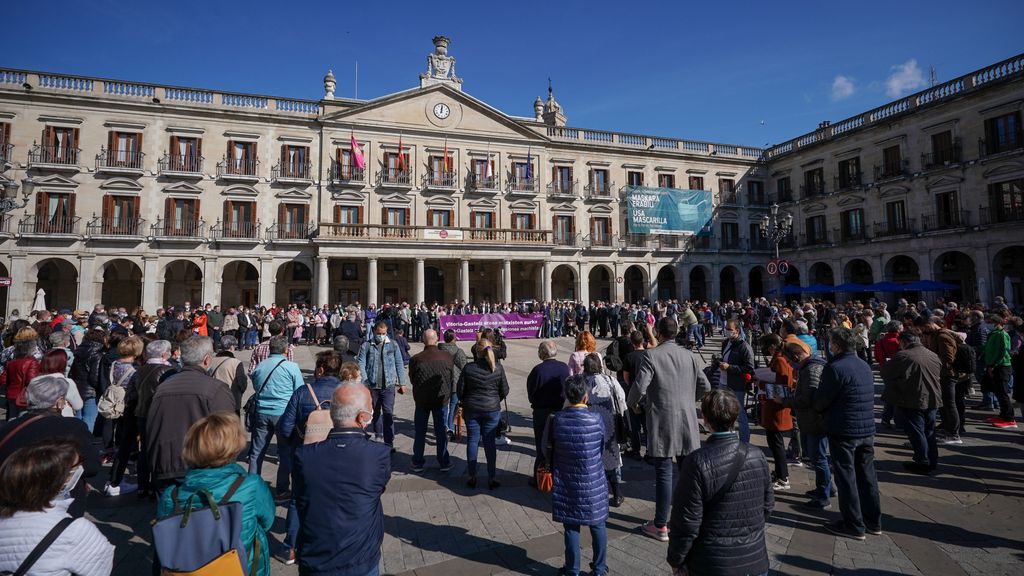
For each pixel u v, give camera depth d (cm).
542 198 3859
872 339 1555
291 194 3297
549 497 654
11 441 390
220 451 298
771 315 2122
